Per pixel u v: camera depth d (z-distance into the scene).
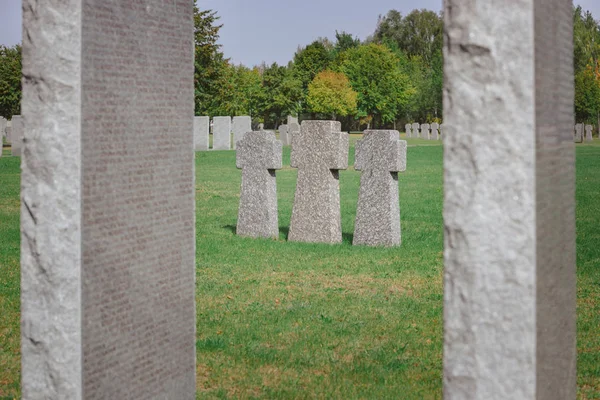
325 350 7.18
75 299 4.04
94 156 4.14
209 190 21.97
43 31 4.02
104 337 4.25
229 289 9.88
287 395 5.96
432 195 20.88
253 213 14.23
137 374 4.54
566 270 3.71
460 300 3.21
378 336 7.65
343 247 12.97
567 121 3.71
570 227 3.80
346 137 13.52
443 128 3.20
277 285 10.11
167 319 4.86
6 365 6.73
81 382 4.06
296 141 13.71
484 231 3.16
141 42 4.55
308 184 13.63
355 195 21.23
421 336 7.66
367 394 6.00
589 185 22.52
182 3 4.97
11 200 18.80
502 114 3.11
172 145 4.89
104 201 4.23
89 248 4.11
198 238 13.98
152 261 4.69
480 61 3.13
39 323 4.08
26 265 4.09
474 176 3.16
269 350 7.18
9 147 39.88
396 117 86.00
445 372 3.25
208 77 51.44
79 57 4.00
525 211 3.10
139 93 4.54
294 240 13.76
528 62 3.06
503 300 3.15
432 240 13.73
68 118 4.00
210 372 6.59
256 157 14.15
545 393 3.30
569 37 3.73
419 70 87.75
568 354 3.77
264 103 70.69
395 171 13.10
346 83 73.81
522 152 3.09
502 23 3.09
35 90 4.04
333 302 9.14
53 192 4.03
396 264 11.48
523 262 3.11
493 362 3.17
